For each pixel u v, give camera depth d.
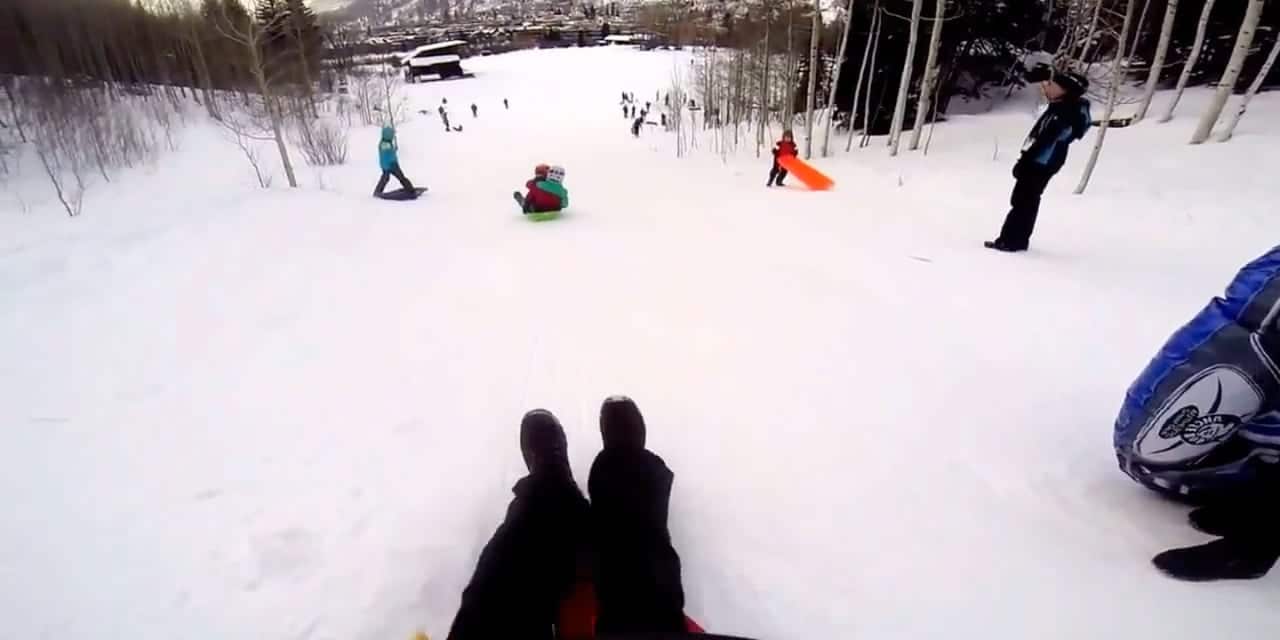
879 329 4.06
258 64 10.48
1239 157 8.21
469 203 9.63
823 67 17.20
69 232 7.59
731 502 2.49
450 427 3.12
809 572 2.14
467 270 5.75
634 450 2.37
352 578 2.17
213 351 4.09
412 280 5.48
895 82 15.07
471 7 125.38
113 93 22.30
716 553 2.23
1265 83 12.07
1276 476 1.87
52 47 22.22
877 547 2.23
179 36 27.06
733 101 20.92
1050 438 2.81
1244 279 1.84
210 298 5.04
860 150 13.23
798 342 3.92
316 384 3.62
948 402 3.15
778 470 2.67
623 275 5.40
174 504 2.60
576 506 2.12
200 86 25.45
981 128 13.55
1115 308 4.28
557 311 4.61
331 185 12.05
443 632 1.96
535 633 1.66
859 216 7.41
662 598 1.76
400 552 2.28
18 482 2.78
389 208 9.14
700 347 3.90
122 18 27.78
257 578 2.18
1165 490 2.20
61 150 14.24
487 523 2.43
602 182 11.58
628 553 1.86
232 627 2.00
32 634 2.00
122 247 6.40
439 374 3.69
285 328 4.45
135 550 2.35
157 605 2.09
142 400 3.48
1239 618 1.86
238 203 8.59
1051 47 17.16
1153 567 2.06
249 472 2.80
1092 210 7.11
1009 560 2.15
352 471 2.78
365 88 33.12
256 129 19.64
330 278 5.55
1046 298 4.49
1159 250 5.66
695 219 7.64
